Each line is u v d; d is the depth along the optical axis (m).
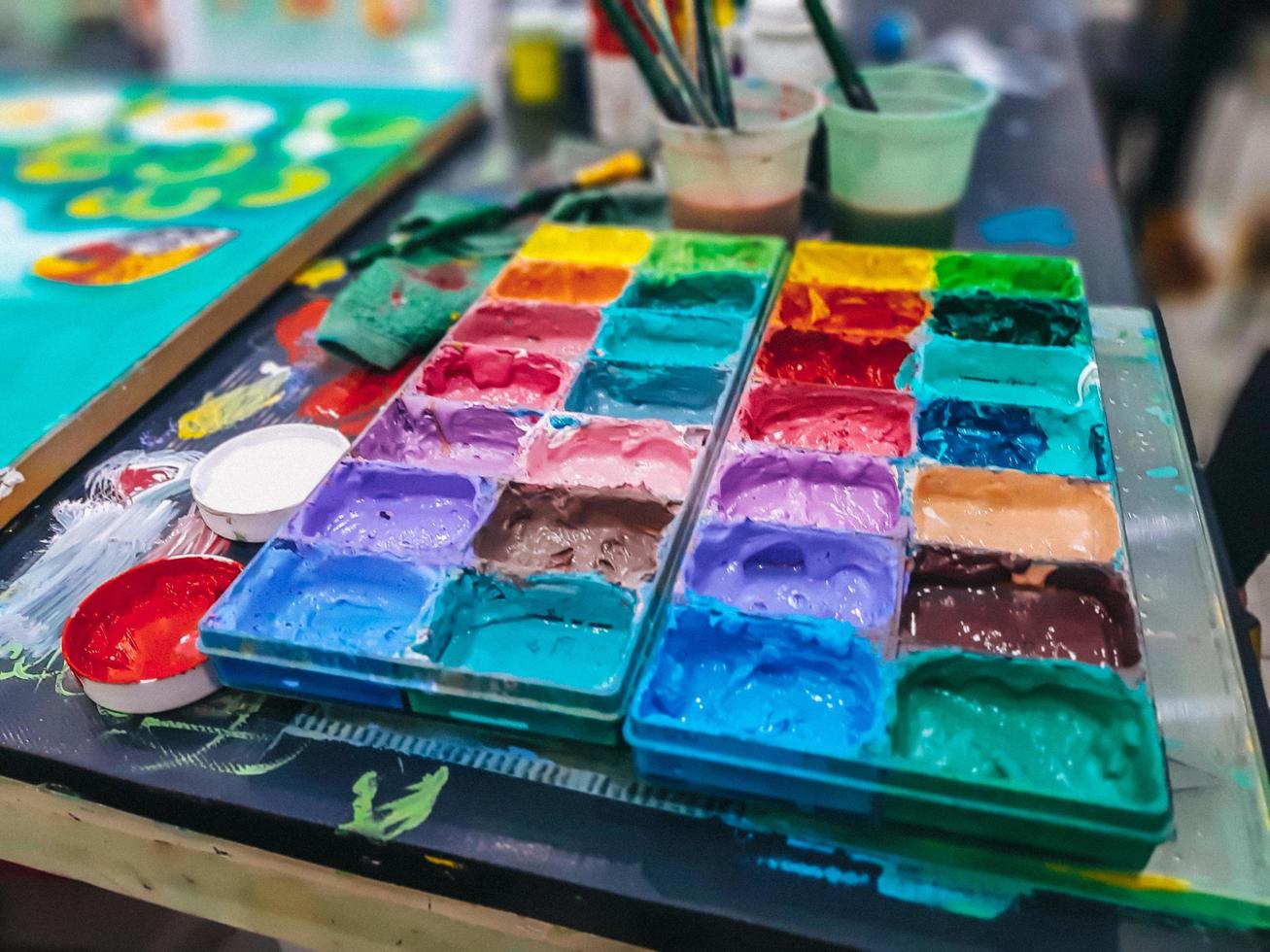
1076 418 0.79
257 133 1.38
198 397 0.94
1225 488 0.97
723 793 0.58
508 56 1.52
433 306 0.97
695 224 1.07
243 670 0.65
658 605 0.66
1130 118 2.13
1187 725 0.61
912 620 0.66
